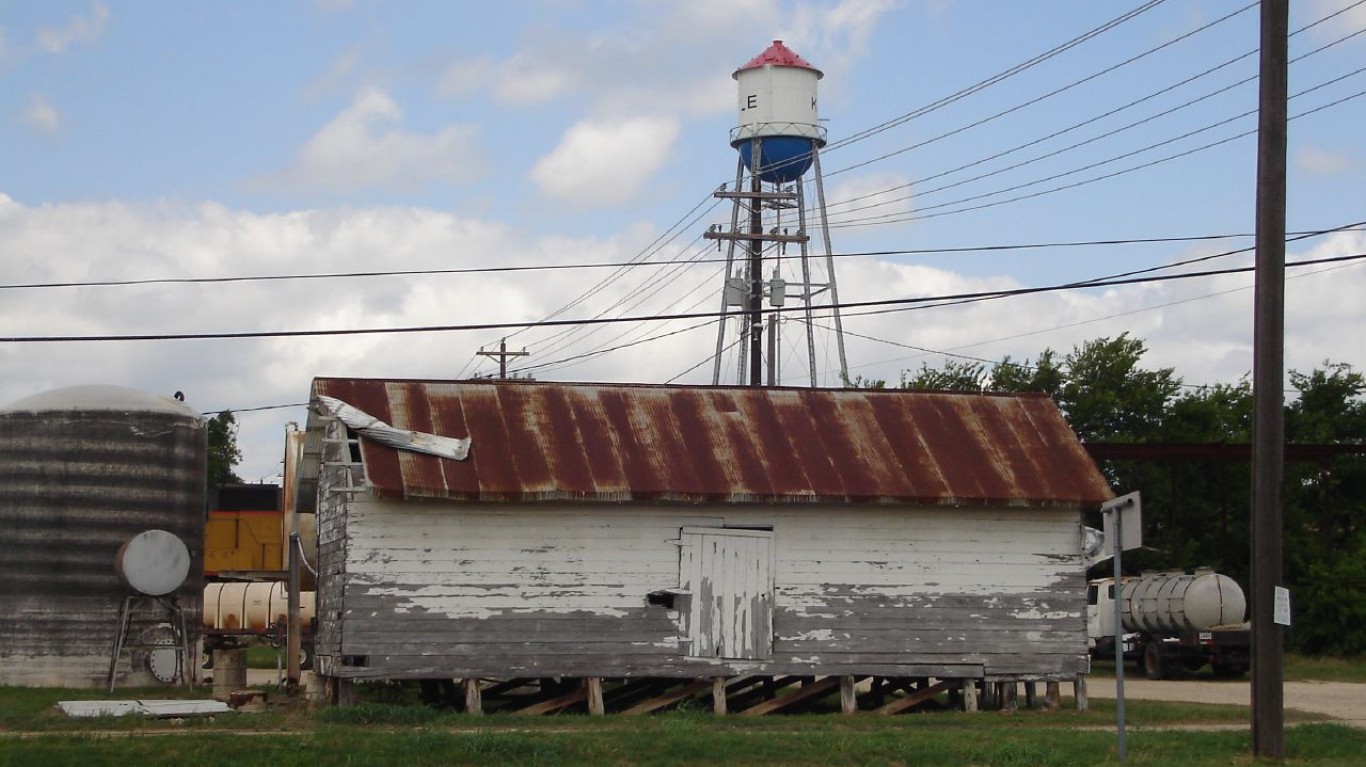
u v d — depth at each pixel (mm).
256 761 18656
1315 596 49969
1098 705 27859
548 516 25000
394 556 24359
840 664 25719
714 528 25578
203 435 33156
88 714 22969
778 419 27281
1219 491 57875
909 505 26047
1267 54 20531
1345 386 58625
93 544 30688
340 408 25094
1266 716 20500
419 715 23188
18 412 30875
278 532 53094
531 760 19203
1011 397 29000
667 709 25750
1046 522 26859
